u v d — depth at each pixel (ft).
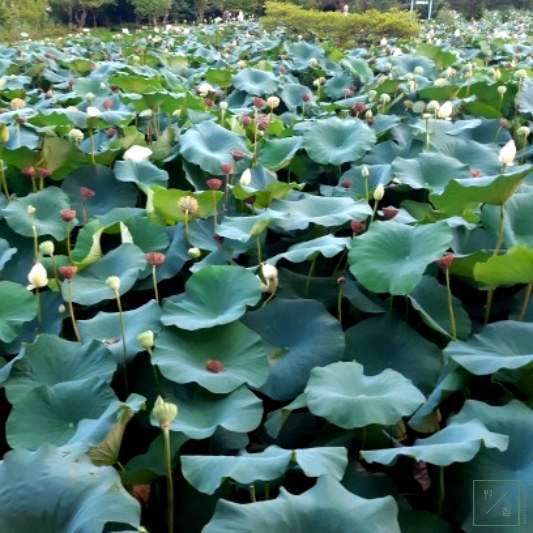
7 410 7.04
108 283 6.83
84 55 29.89
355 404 5.76
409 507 5.59
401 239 7.63
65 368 6.86
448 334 7.30
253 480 5.07
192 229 9.13
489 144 12.64
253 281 7.39
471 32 42.45
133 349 7.01
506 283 7.26
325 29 41.45
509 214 8.43
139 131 14.11
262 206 9.34
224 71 17.60
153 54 25.21
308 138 11.71
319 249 7.56
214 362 6.76
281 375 7.07
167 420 5.30
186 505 5.81
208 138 11.71
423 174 10.45
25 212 9.53
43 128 11.98
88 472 4.81
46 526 4.56
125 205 10.85
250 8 79.25
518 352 6.59
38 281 7.54
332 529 4.64
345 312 8.43
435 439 5.76
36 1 73.51
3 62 21.67
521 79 14.43
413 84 16.42
